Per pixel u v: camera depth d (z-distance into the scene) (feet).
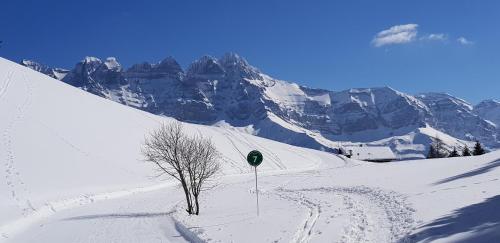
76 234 70.79
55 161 146.10
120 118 240.32
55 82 253.85
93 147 179.42
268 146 381.40
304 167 323.16
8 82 209.36
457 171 118.62
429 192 82.23
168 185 172.65
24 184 117.29
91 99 256.11
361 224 61.11
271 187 149.69
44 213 96.94
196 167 97.60
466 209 57.77
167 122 286.46
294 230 59.82
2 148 138.62
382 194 92.68
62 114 198.49
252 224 67.51
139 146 208.85
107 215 91.97
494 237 41.70
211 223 71.41
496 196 63.62
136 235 67.05
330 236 54.49
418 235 49.06
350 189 112.47
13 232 75.00
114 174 160.76
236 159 291.99
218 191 141.08
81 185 134.72
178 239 62.08
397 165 189.67
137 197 133.08
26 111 181.98
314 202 90.63
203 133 326.24
